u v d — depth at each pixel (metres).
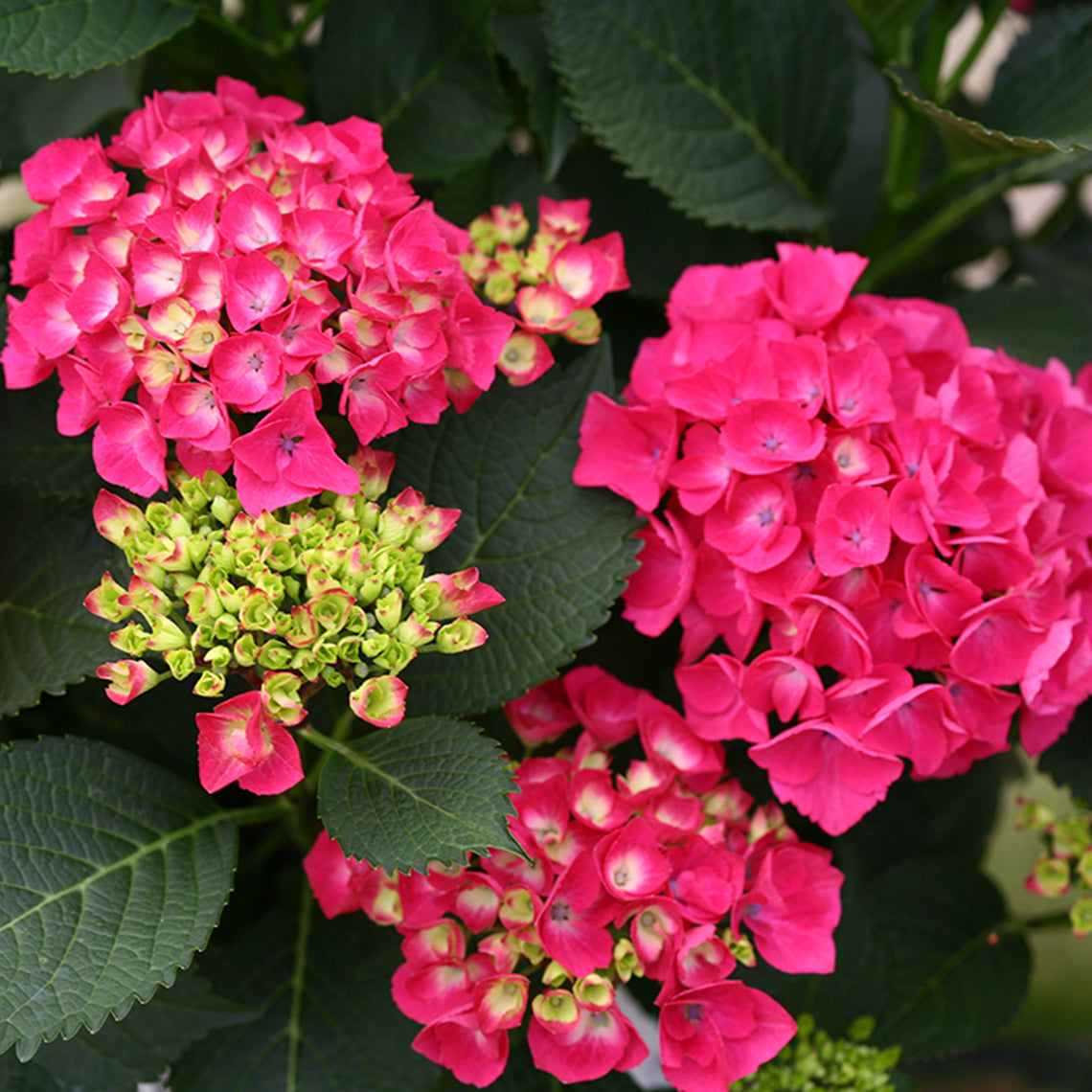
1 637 0.79
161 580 0.74
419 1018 0.76
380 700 0.73
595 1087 0.83
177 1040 0.82
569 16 0.88
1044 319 0.92
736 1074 0.77
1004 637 0.78
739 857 0.79
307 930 0.86
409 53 0.90
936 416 0.79
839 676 0.81
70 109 0.94
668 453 0.79
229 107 0.82
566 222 0.84
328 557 0.73
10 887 0.74
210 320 0.73
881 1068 0.85
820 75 0.91
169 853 0.77
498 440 0.81
